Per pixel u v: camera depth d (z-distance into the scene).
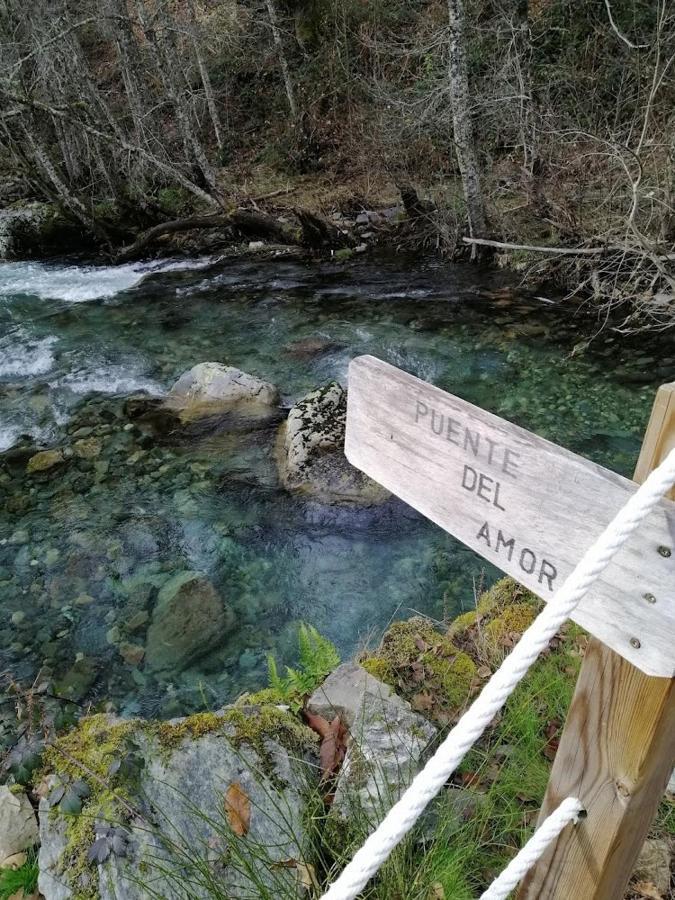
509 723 2.06
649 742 1.03
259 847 1.81
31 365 6.59
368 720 2.21
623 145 5.75
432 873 1.67
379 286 8.44
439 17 11.04
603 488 0.94
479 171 8.76
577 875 1.27
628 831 1.16
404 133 9.88
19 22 9.54
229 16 13.60
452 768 0.97
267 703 2.40
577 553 1.01
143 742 2.16
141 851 1.85
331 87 12.38
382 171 10.92
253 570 3.89
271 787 2.03
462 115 7.91
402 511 4.29
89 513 4.39
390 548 4.02
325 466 4.59
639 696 1.02
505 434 1.07
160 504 4.46
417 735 2.15
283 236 10.20
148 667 3.28
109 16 8.80
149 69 11.59
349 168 12.02
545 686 2.15
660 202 5.93
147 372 6.39
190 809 1.97
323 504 4.37
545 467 1.02
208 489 4.59
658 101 7.38
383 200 11.01
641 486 0.86
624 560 0.94
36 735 2.43
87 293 8.75
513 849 1.80
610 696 1.07
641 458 0.97
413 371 6.18
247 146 13.52
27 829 2.11
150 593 3.73
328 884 1.71
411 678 2.44
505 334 6.75
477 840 1.81
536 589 1.11
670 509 0.85
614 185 6.68
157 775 2.07
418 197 9.69
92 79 10.90
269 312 7.82
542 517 1.05
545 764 1.97
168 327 7.50
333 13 12.06
